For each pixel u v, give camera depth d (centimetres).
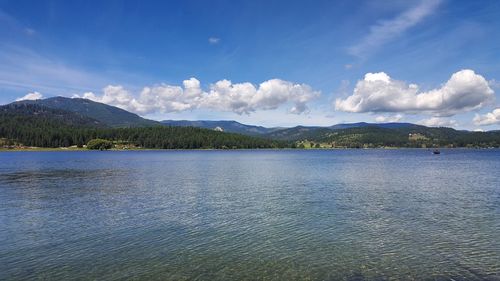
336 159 16762
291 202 4297
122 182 6512
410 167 10550
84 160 14888
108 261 2292
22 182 6512
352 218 3428
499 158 16912
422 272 2105
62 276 2067
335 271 2128
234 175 7944
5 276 2069
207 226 3138
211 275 2083
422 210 3806
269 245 2608
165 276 2067
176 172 8800
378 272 2112
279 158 17988
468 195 4825
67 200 4488
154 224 3209
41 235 2867
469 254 2397
